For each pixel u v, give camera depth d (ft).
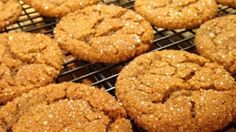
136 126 0.76
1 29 1.01
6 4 1.06
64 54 0.94
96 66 0.93
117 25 0.97
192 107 0.74
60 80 0.90
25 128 0.69
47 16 1.06
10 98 0.79
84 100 0.75
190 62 0.85
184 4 1.04
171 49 0.97
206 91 0.77
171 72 0.81
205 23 0.99
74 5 1.06
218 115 0.73
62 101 0.74
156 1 1.06
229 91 0.77
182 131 0.71
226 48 0.90
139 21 1.00
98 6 1.04
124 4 1.15
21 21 1.06
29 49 0.89
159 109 0.74
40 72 0.84
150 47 0.97
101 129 0.69
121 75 0.83
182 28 1.01
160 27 1.02
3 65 0.85
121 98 0.78
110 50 0.90
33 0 1.07
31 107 0.73
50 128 0.69
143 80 0.80
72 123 0.70
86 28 0.96
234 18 1.00
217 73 0.82
